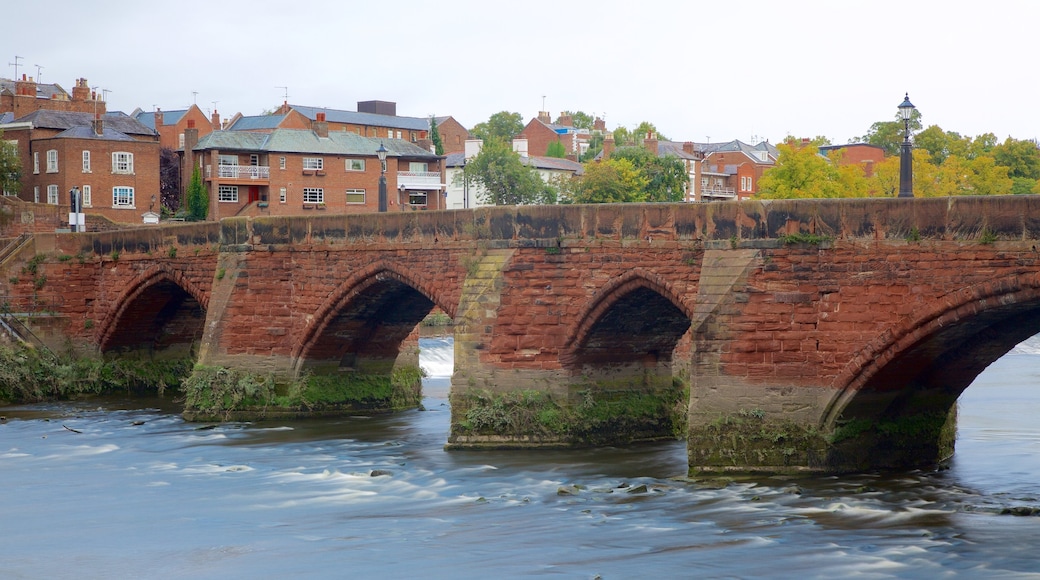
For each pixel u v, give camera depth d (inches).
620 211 1712.6
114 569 1259.2
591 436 1806.1
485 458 1748.3
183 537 1378.0
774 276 1509.6
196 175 4453.7
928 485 1493.6
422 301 2174.0
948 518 1333.7
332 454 1854.1
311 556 1278.3
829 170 3850.9
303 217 2161.7
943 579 1125.7
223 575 1224.2
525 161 5374.0
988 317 1393.9
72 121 4370.1
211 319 2250.2
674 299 1660.9
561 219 1764.3
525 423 1784.0
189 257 2428.6
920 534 1272.1
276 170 4515.3
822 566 1172.5
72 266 2704.2
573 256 1758.1
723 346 1536.7
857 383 1464.1
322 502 1529.3
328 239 2124.8
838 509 1373.0
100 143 4217.5
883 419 1561.3
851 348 1464.1
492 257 1823.3
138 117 5590.6
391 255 2021.4
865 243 1450.5
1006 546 1221.7
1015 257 1341.0
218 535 1381.6
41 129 4279.0
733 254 1542.8
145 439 2034.9
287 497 1563.7
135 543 1358.3
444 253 1930.4
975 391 2593.5
